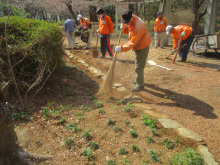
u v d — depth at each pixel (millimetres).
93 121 3262
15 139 1866
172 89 4785
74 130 2977
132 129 3084
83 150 2590
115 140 2830
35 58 3941
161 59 7395
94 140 2809
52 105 3723
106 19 6777
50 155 2445
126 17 3717
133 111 3662
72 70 5848
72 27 8859
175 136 2963
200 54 8445
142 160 2475
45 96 4035
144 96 4469
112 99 4184
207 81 5027
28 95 3975
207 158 2520
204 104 3994
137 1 12172
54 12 21141
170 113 3674
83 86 4801
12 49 3629
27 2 16484
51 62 4207
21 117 3176
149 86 5004
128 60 7070
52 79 4586
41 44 3961
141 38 4105
